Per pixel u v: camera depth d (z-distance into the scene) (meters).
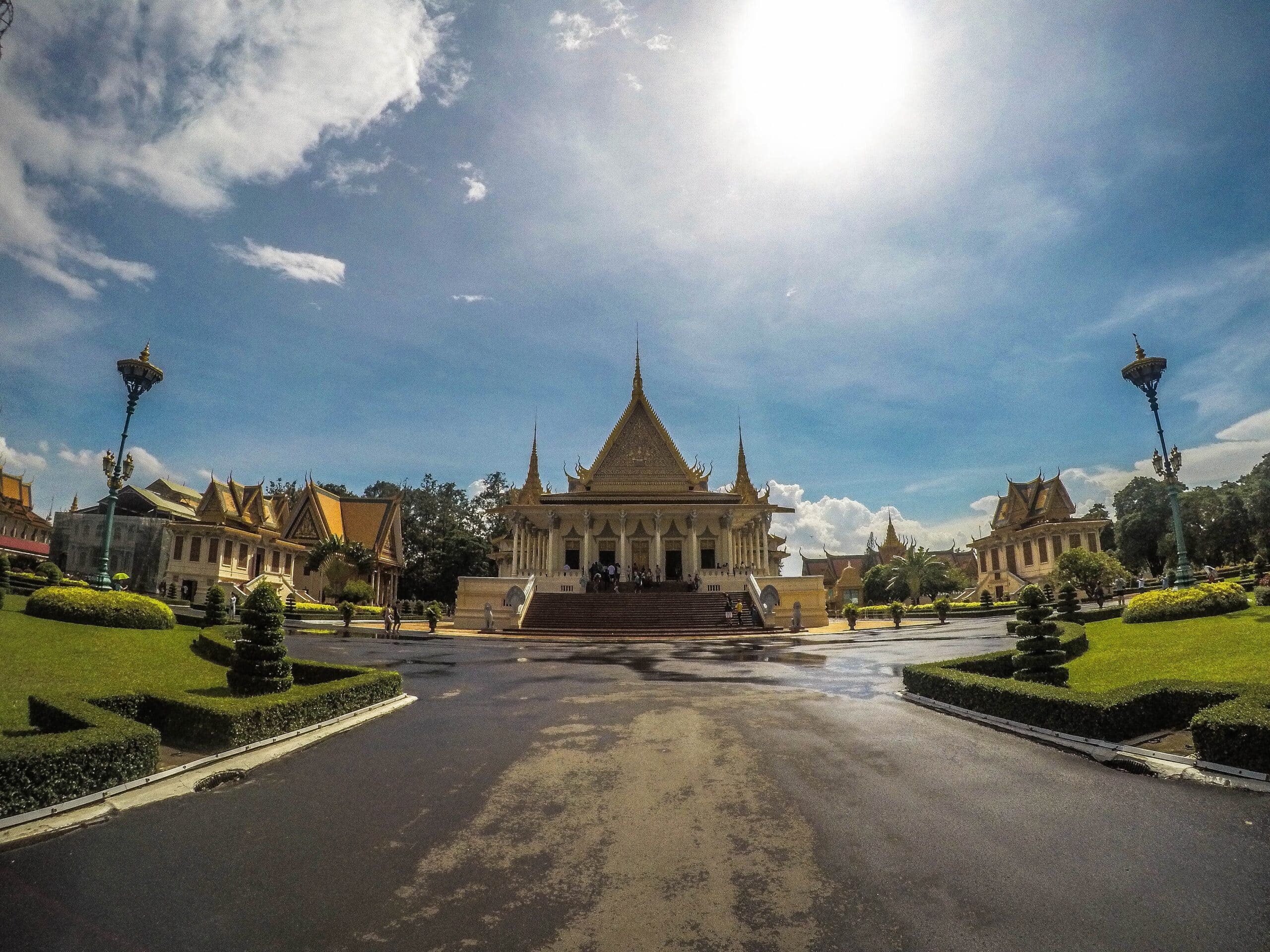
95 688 12.74
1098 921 4.62
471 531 81.00
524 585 38.69
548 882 5.38
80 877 5.50
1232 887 5.08
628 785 7.77
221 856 5.91
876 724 10.83
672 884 5.32
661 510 50.59
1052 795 7.22
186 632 22.19
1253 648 12.95
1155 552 63.97
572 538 52.62
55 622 19.30
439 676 17.16
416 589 73.81
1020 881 5.24
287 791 7.68
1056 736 9.60
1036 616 12.78
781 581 40.22
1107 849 5.79
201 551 50.53
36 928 4.71
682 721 11.13
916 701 12.93
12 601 22.66
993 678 11.96
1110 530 69.38
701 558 52.41
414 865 5.71
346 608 34.56
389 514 66.81
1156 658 13.79
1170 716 9.61
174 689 13.37
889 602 75.38
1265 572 33.97
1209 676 11.45
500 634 34.25
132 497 61.50
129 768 7.71
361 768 8.61
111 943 4.52
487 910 4.95
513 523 52.31
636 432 56.47
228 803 7.29
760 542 53.78
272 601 12.65
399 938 4.57
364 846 6.13
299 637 28.33
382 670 13.80
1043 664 12.50
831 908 4.89
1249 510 54.09
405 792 7.64
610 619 36.81
